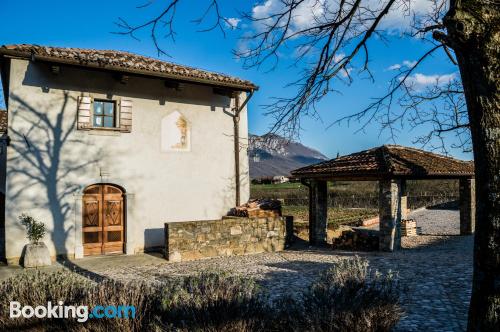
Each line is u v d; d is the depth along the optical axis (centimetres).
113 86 1214
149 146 1260
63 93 1138
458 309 621
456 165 1484
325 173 1363
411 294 711
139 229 1230
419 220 2216
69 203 1131
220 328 390
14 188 1062
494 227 283
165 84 1293
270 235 1319
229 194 1395
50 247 1100
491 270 286
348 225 2012
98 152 1180
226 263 1089
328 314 417
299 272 946
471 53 286
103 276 940
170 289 462
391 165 1209
